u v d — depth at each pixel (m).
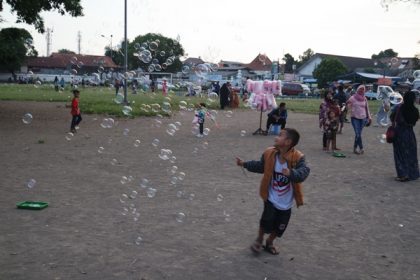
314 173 7.50
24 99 25.48
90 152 9.26
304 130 14.84
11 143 10.28
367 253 3.97
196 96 30.08
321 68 56.03
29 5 16.05
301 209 5.30
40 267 3.46
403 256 3.92
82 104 22.41
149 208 5.18
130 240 4.11
